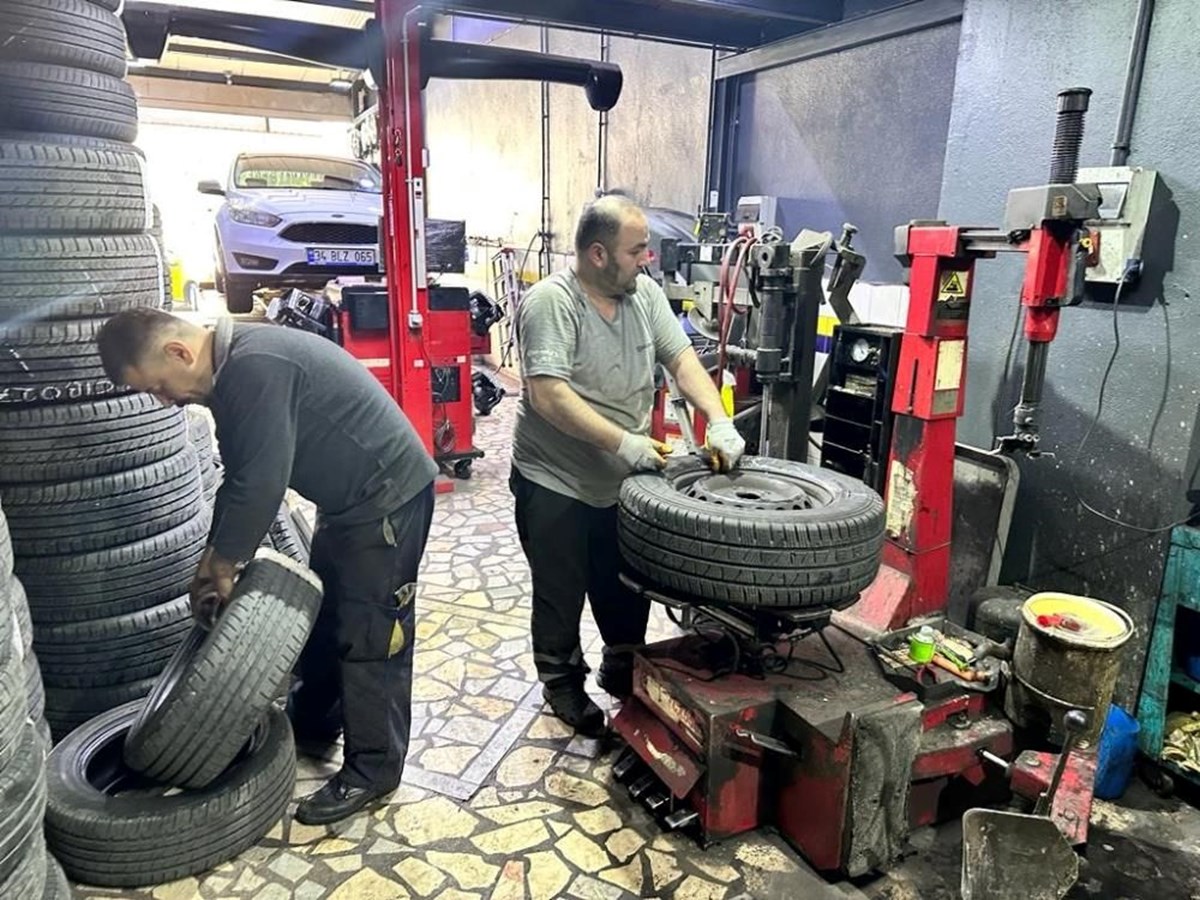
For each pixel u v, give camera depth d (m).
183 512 2.36
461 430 4.66
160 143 13.58
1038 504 2.43
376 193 7.67
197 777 1.76
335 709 2.23
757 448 3.15
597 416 1.97
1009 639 2.11
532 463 2.16
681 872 1.80
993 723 1.87
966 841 1.62
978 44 2.48
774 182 4.29
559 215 6.80
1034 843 1.59
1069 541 2.35
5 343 2.00
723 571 1.65
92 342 2.11
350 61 4.05
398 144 3.98
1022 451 1.85
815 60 3.90
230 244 6.87
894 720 1.66
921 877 1.79
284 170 7.71
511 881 1.78
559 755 2.22
